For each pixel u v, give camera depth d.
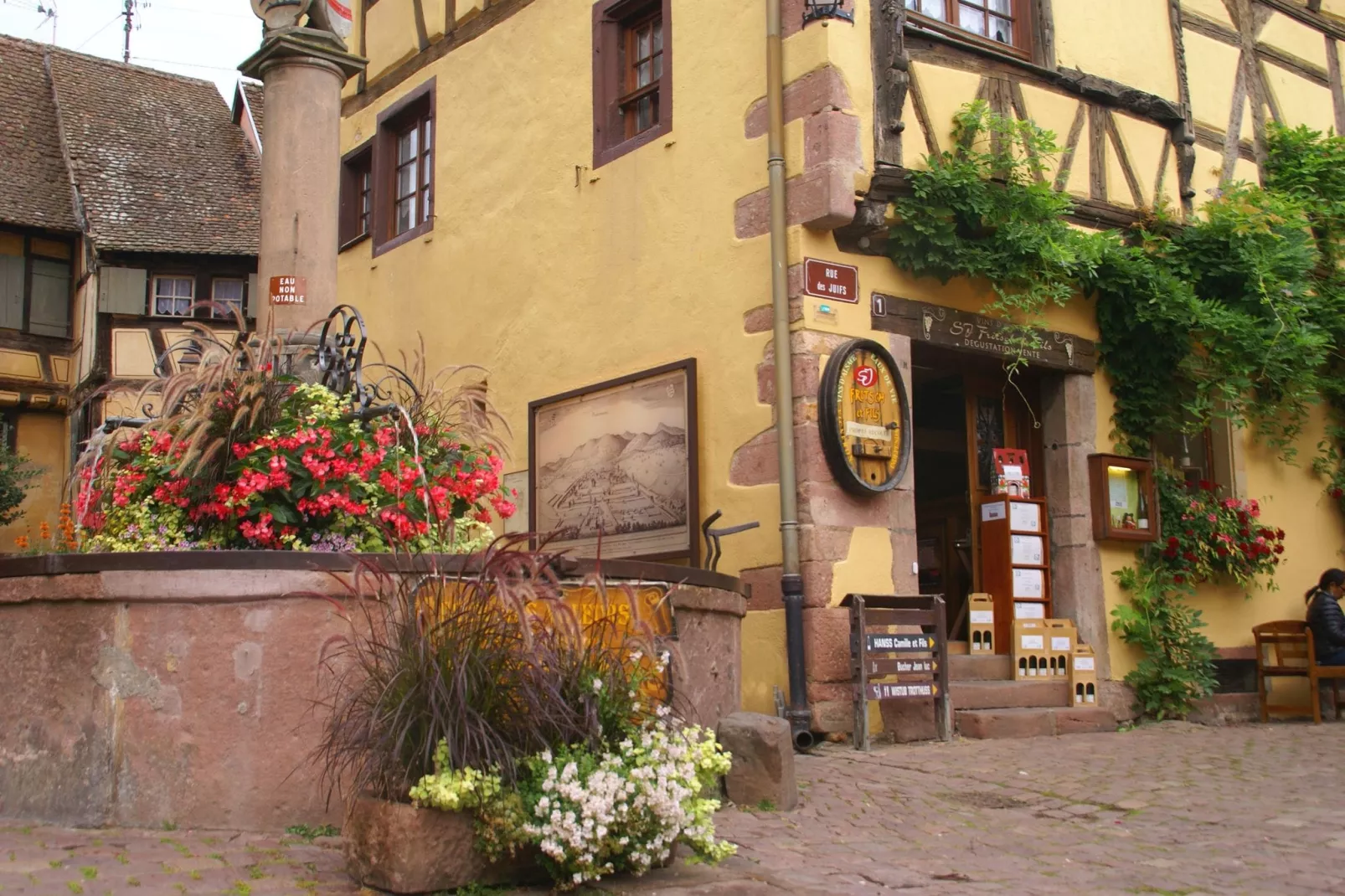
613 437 9.02
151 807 4.51
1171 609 9.16
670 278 8.73
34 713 4.74
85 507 5.67
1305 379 10.01
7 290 21.31
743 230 8.18
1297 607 10.65
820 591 7.40
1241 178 10.52
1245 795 5.82
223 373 5.38
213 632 4.57
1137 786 6.01
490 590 3.92
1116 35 9.46
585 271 9.54
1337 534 11.16
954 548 9.54
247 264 20.47
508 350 10.25
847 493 7.64
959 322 8.30
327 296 7.12
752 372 7.98
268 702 4.55
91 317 20.45
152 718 4.55
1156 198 9.54
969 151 8.11
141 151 21.66
